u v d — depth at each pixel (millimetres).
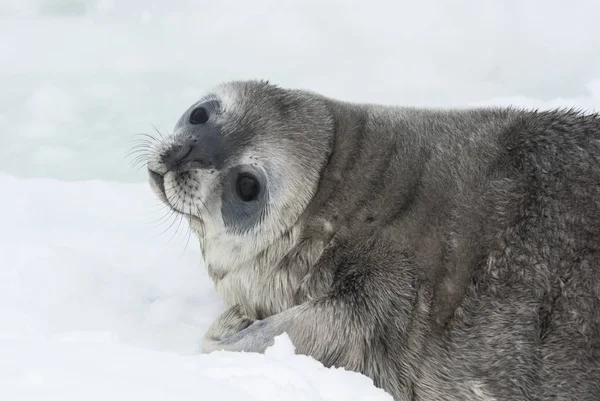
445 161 13422
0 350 9266
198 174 14070
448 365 12219
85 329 14234
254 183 13969
